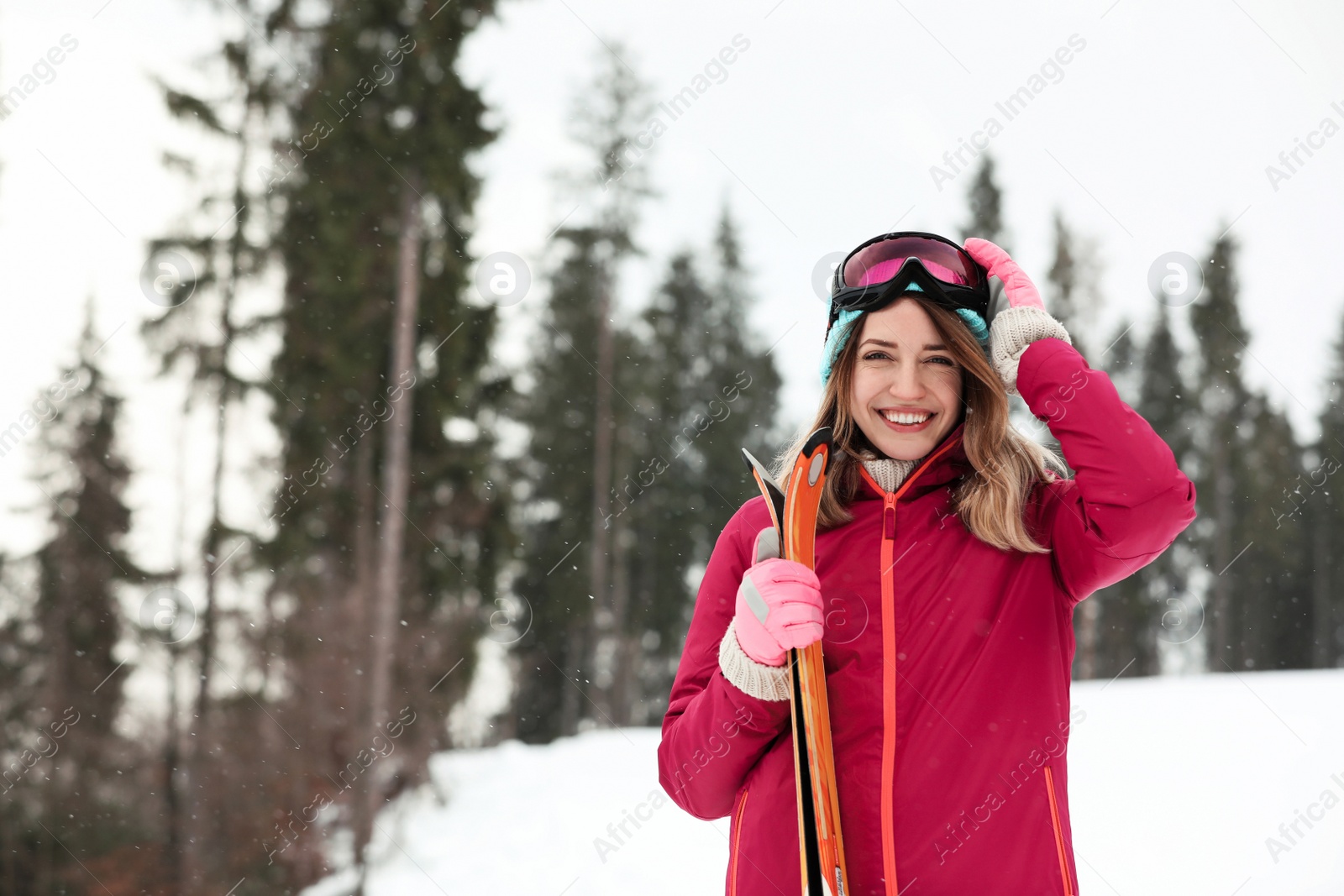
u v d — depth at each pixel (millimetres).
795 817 1402
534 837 9250
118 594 13992
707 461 25656
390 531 12648
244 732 10742
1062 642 1487
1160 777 8445
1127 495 1351
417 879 8867
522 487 23125
